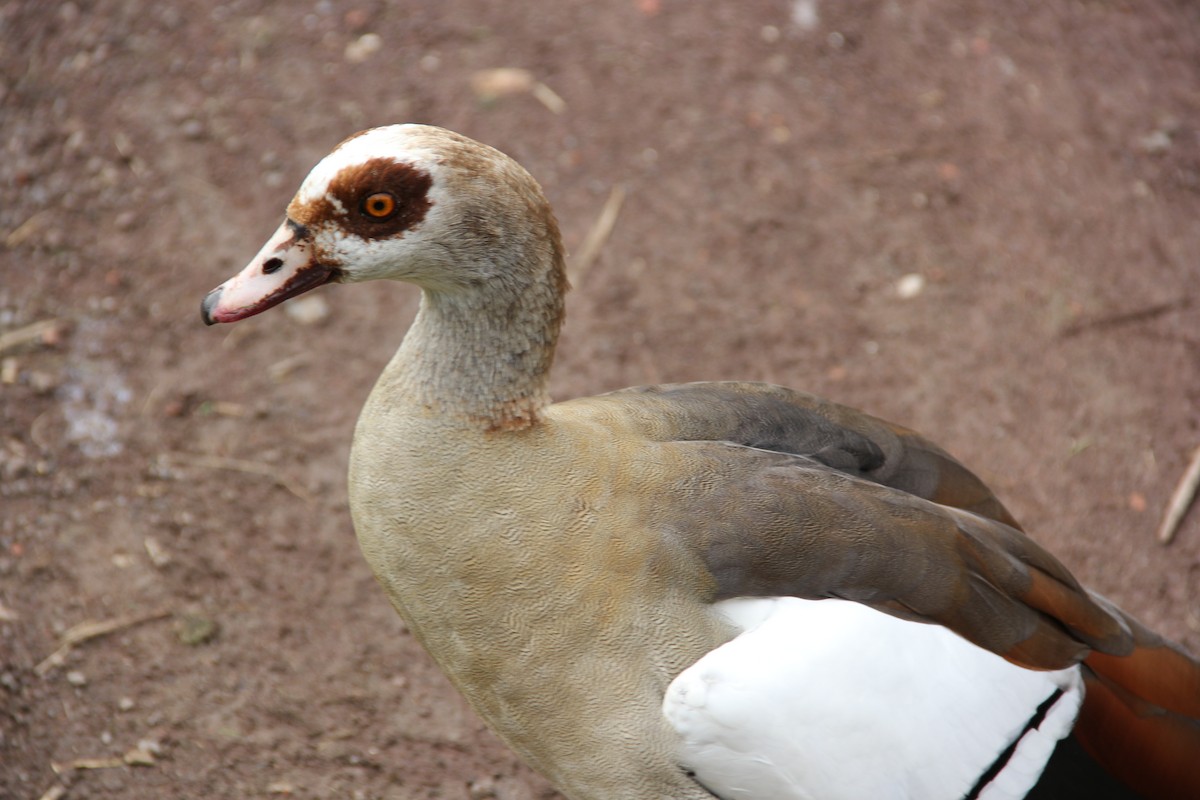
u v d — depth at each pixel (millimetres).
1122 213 9477
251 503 7516
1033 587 4961
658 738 4613
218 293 4566
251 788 6223
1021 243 9266
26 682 6492
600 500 4621
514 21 10398
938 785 4613
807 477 4879
